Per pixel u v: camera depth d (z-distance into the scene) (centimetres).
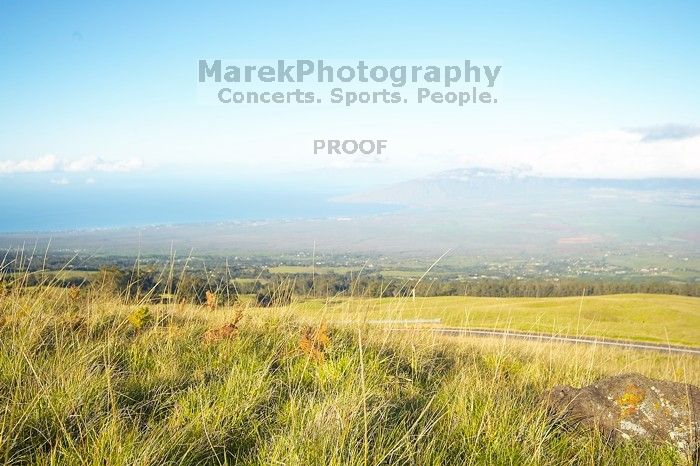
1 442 297
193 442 329
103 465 295
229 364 482
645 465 383
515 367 642
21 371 397
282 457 323
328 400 393
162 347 523
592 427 439
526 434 396
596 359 735
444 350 683
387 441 352
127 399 389
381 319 686
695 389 452
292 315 668
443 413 422
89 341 510
